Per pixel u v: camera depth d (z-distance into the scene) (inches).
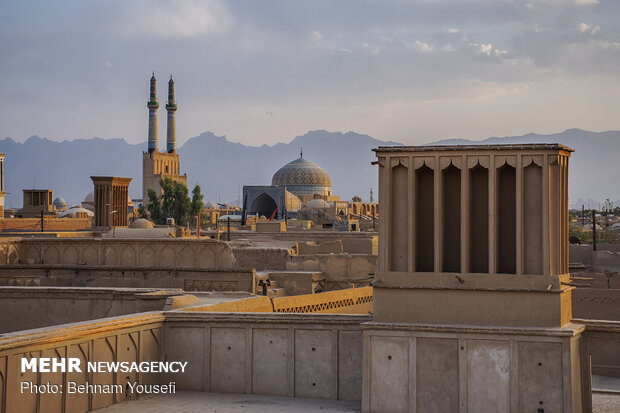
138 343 534.6
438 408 466.9
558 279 451.8
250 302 677.3
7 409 434.0
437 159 475.2
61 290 642.2
